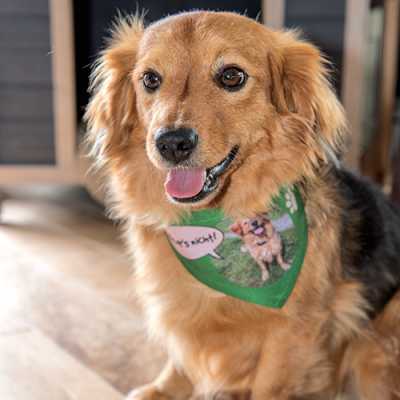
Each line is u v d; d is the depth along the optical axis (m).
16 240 1.44
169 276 0.82
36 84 1.46
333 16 1.36
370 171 1.76
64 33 1.43
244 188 0.80
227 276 0.80
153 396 0.86
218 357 0.82
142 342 1.00
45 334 1.02
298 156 0.80
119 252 1.36
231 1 1.50
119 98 0.83
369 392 0.86
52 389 0.88
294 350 0.81
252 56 0.77
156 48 0.77
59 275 1.23
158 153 0.74
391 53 1.67
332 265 0.82
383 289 0.88
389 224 0.90
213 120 0.75
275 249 0.79
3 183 1.50
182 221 0.81
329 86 0.83
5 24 1.42
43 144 1.49
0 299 1.13
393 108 1.74
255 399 0.82
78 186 2.01
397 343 0.87
